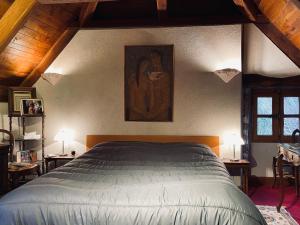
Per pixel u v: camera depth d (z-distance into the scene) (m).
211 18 4.17
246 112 4.57
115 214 1.81
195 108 4.31
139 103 4.40
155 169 2.66
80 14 4.24
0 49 3.37
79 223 1.81
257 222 1.79
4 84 4.28
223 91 4.25
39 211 1.84
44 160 4.34
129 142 3.97
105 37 4.43
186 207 1.82
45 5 3.56
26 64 4.27
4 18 3.21
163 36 4.33
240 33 4.16
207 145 4.13
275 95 4.72
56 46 4.42
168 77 4.32
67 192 1.97
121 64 4.43
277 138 4.72
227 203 1.85
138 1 4.36
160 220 1.78
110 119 4.47
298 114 4.69
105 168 2.71
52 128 4.55
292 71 4.43
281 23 3.57
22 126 4.57
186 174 2.44
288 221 3.14
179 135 4.34
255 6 3.95
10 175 3.69
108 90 4.46
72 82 4.52
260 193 4.20
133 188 2.05
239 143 4.01
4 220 1.83
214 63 4.25
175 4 4.35
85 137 4.51
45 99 4.55
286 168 4.39
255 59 4.48
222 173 2.48
